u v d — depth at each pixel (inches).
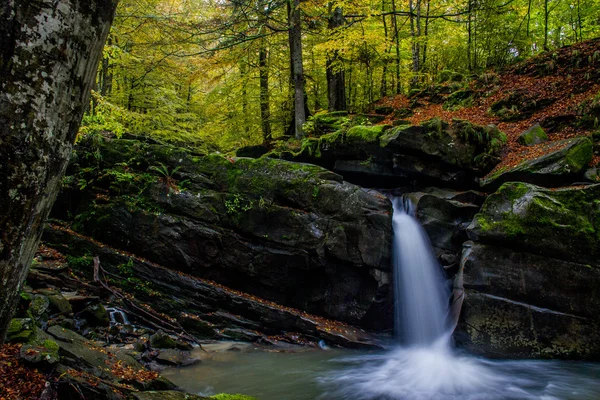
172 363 260.2
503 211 321.4
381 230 355.3
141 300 332.5
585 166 337.7
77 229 377.1
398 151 408.5
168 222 369.7
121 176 379.6
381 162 422.6
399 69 692.7
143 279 343.6
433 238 372.2
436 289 360.5
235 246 365.4
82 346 223.3
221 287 358.3
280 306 356.2
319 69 680.4
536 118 449.1
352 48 547.2
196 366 267.6
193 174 397.7
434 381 263.1
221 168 397.7
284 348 318.0
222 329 329.4
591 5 627.2
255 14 476.1
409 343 343.3
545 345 292.5
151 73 571.8
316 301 360.2
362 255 349.1
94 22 64.2
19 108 56.7
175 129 599.5
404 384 258.5
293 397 237.3
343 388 250.8
